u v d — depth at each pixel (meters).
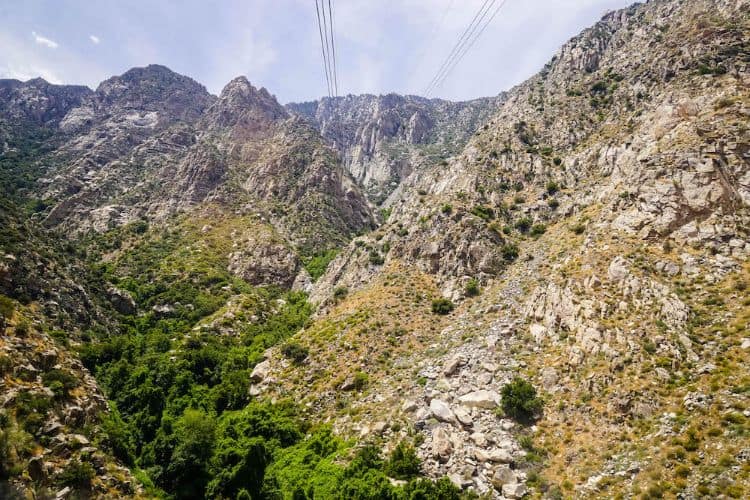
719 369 34.34
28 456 34.50
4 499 30.11
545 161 89.06
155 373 68.25
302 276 124.25
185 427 50.62
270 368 68.00
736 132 52.19
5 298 52.84
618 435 34.50
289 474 43.59
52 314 68.56
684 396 33.94
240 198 160.25
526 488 33.38
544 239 72.06
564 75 119.19
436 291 72.50
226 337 89.25
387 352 61.19
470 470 35.97
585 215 68.50
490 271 70.75
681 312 40.25
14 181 164.50
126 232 137.00
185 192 159.25
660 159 55.69
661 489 28.06
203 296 106.69
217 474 45.50
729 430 29.36
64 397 44.53
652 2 124.19
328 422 51.94
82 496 35.47
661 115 67.38
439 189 103.50
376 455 40.38
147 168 184.25
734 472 26.56
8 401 38.06
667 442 31.23
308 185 171.75
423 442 40.44
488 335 53.88
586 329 44.28
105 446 44.84
